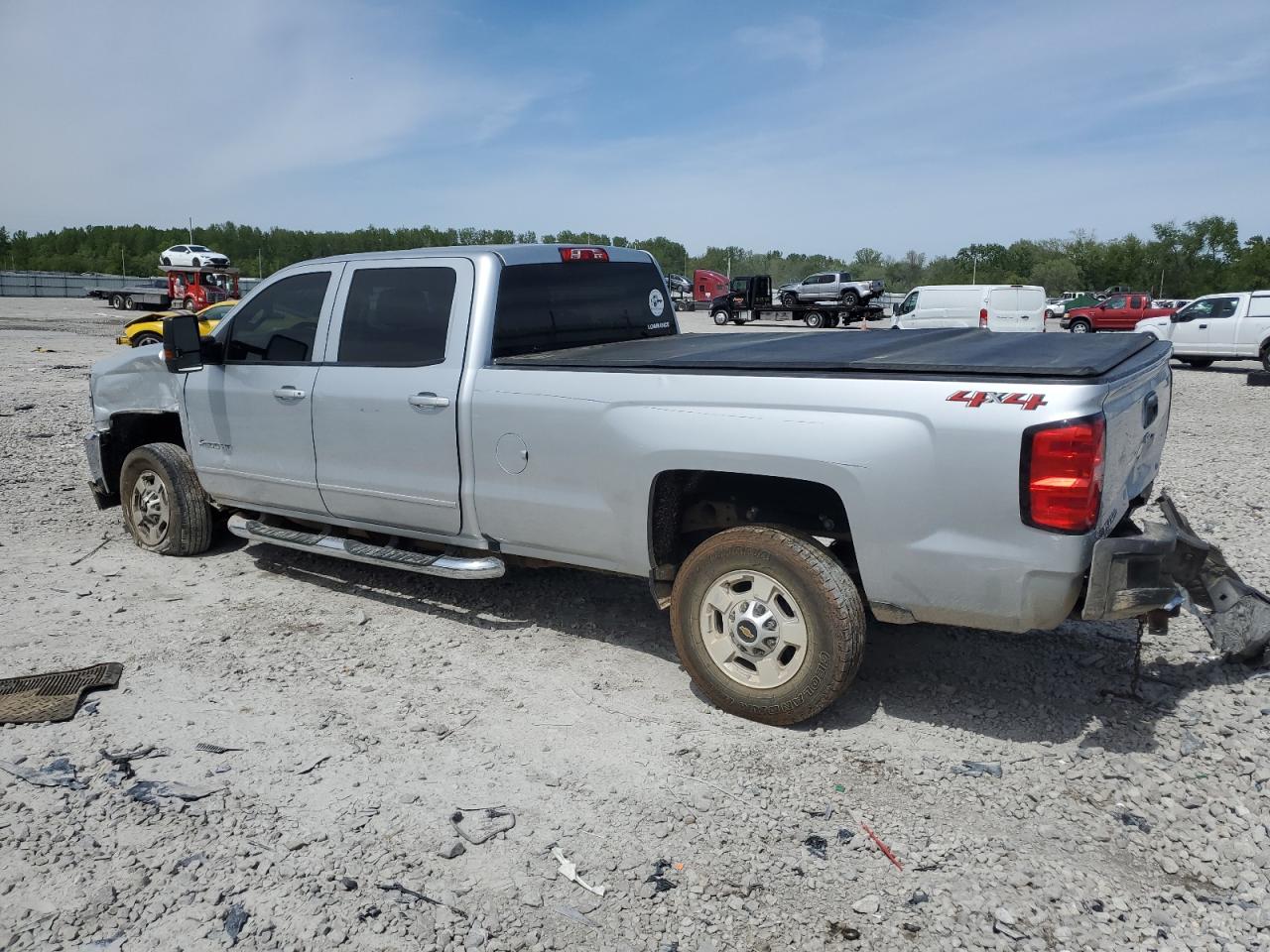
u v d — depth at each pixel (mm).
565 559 4480
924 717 3975
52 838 3098
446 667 4520
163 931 2678
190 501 6070
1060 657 4523
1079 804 3314
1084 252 106812
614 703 4141
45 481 8547
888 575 3562
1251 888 2859
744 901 2818
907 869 2963
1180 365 23453
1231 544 6332
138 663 4527
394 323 4883
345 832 3152
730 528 4262
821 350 4254
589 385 4156
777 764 3596
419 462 4758
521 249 4875
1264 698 4008
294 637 4895
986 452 3293
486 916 2754
